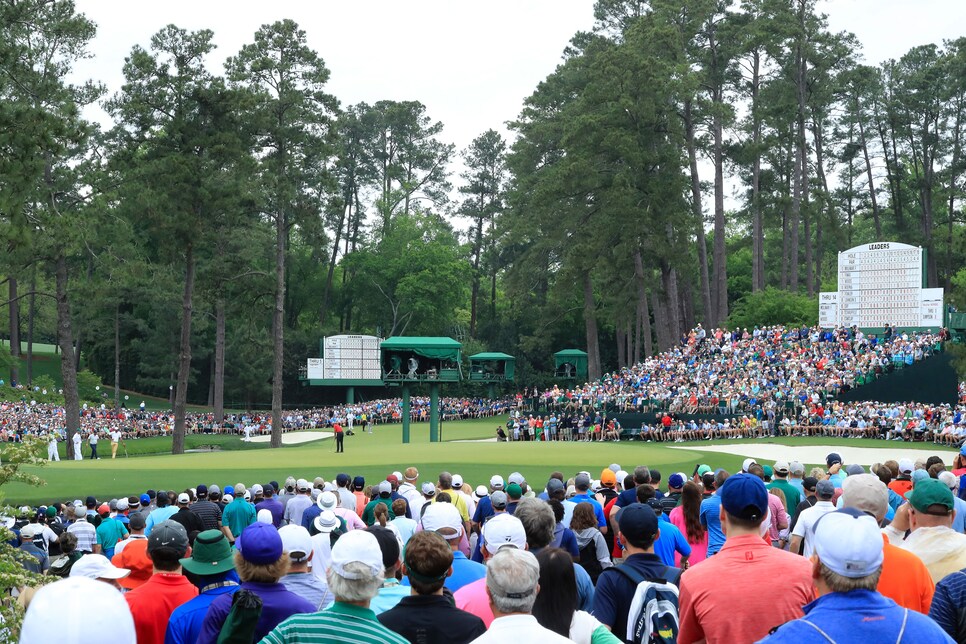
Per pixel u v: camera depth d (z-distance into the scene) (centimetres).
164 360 10806
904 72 10238
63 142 3881
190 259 6372
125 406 10719
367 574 642
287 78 6712
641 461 4206
